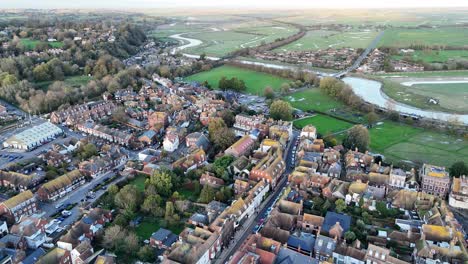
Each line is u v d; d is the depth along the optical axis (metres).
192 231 171.88
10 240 167.75
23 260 157.38
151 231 183.00
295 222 183.62
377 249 154.00
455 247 158.38
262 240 161.50
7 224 189.00
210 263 164.12
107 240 168.75
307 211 193.38
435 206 186.50
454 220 181.62
